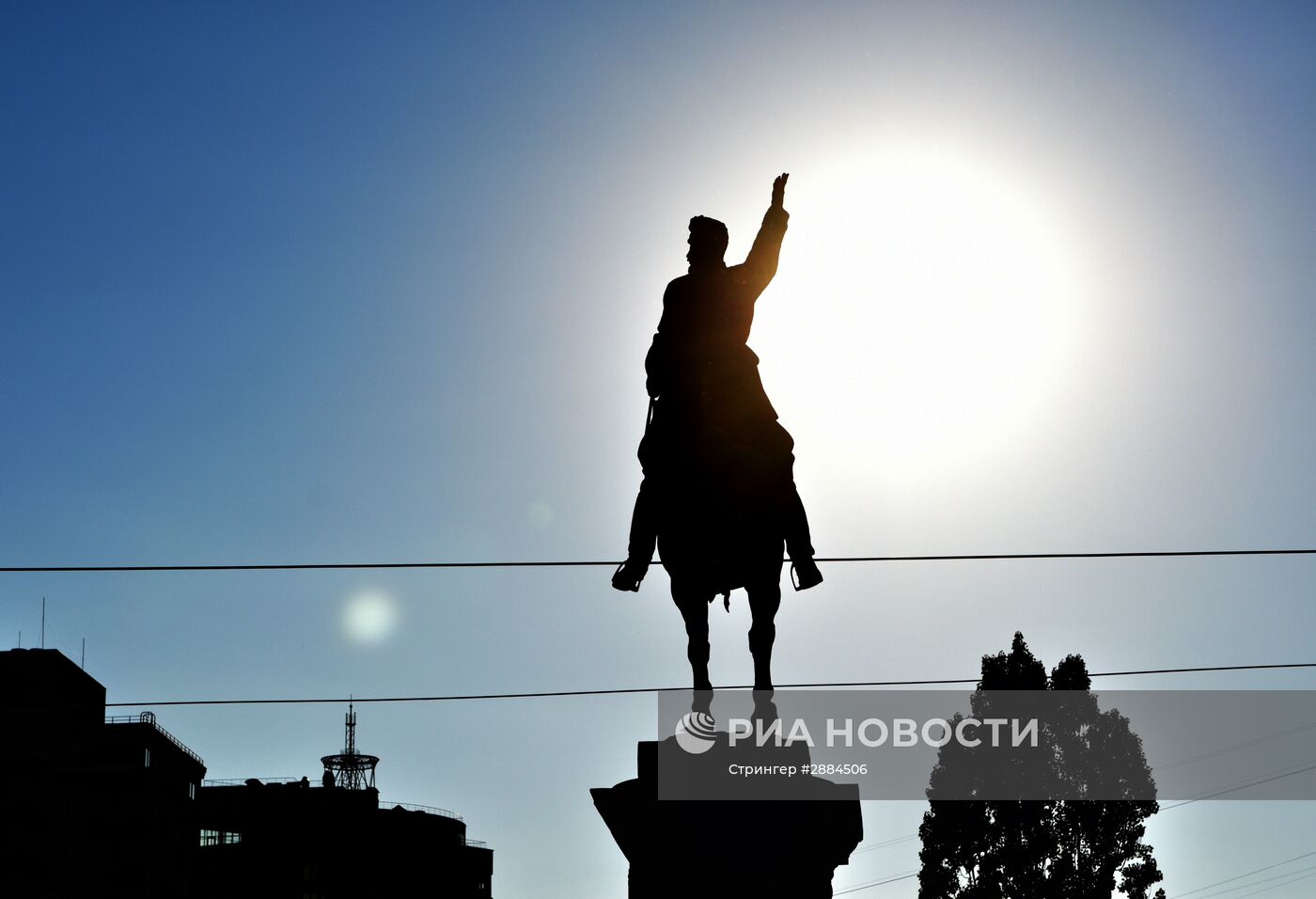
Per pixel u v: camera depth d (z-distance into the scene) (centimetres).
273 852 13000
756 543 1366
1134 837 5306
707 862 1273
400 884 13262
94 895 11506
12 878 10375
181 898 12562
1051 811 5391
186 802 12825
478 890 14238
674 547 1366
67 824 11525
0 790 10519
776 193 1430
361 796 13262
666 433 1384
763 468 1377
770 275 1420
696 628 1362
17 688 11144
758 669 1368
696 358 1390
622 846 1305
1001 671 5572
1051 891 5253
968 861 5403
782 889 1270
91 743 11781
